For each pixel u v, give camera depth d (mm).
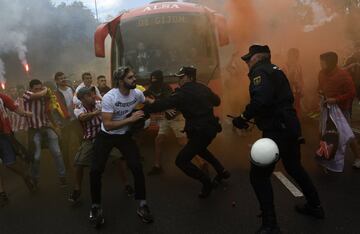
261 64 3643
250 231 3752
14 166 5152
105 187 5320
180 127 5773
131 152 4113
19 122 6734
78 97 4594
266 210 3514
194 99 4500
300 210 4039
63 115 6078
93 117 4566
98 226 4035
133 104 4113
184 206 4449
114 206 4617
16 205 4910
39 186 5609
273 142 3455
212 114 4602
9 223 4352
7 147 5082
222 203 4465
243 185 5000
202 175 4547
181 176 5539
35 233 4055
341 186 4758
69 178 5891
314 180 5016
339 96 4953
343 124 4953
